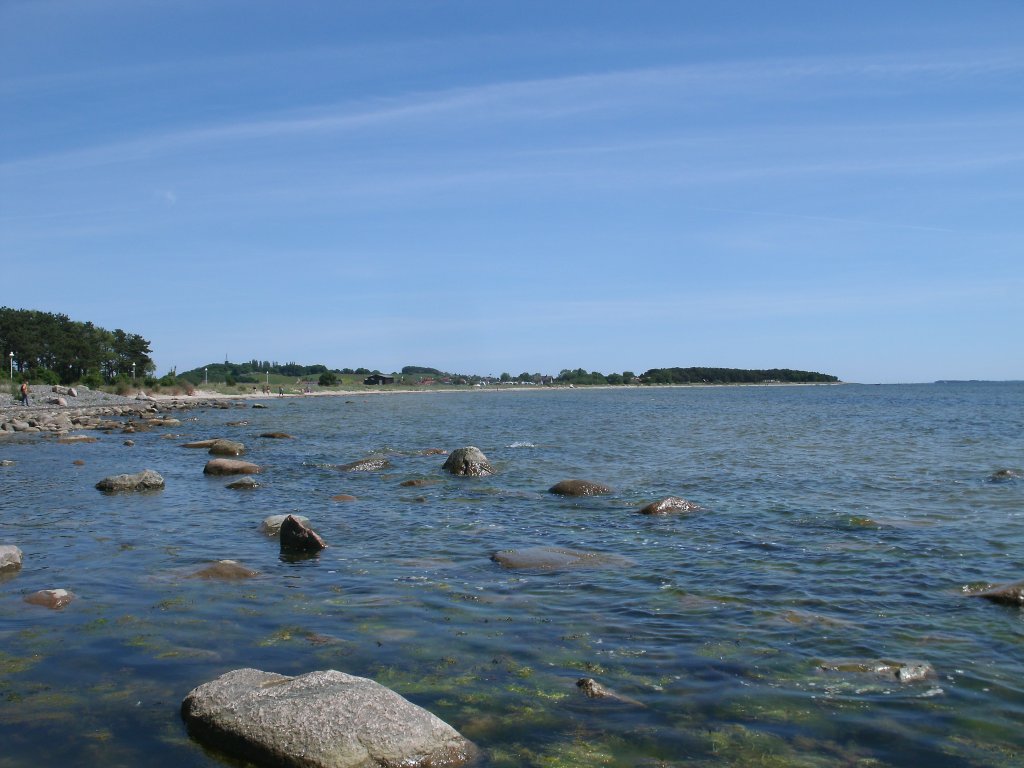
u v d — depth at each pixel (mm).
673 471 27375
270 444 39000
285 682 7895
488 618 10867
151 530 17188
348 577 13133
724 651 9602
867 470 27359
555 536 16562
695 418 65500
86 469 28281
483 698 8195
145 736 7391
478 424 56656
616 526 17578
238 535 16688
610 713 7875
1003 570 13500
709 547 15359
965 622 10703
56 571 13469
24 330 118000
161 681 8609
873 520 17719
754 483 24188
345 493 22719
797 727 7609
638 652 9562
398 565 14008
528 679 8703
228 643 9805
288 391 155875
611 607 11398
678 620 10805
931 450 34781
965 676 8852
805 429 49812
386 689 7637
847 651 9617
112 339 141000
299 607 11367
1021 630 10367
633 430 49500
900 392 190625
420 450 34562
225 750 7176
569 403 111688
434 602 11641
